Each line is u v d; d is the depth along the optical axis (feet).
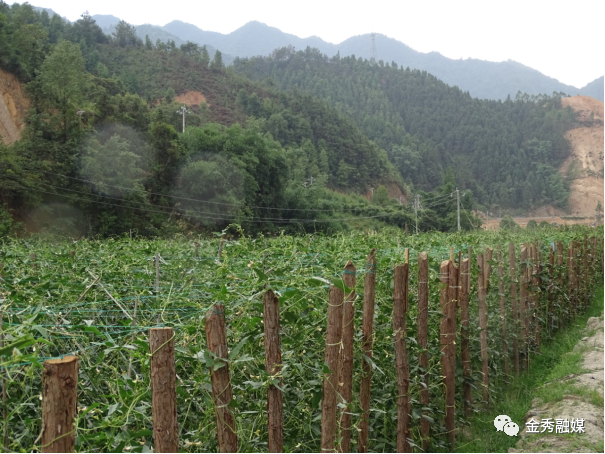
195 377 9.59
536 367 25.46
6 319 10.55
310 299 12.04
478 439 17.15
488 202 468.34
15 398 8.17
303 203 186.60
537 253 27.45
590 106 605.31
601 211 435.94
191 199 136.98
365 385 12.81
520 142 572.92
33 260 18.54
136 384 8.59
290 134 345.10
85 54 323.37
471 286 21.70
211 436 9.96
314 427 11.32
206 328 8.55
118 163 116.37
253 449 10.08
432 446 15.76
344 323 11.58
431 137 571.69
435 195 225.76
